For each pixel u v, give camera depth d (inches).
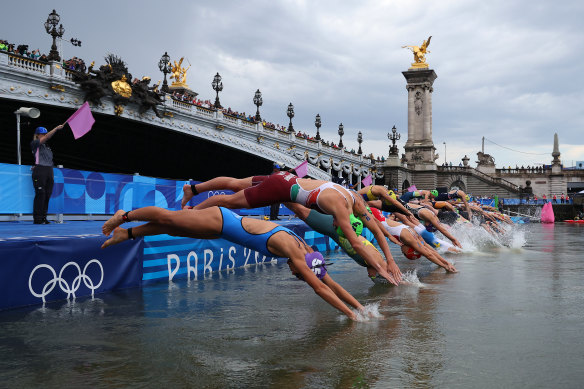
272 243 237.6
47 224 486.6
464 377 151.3
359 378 150.8
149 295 302.4
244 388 143.3
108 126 1624.0
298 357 172.7
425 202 641.0
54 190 527.5
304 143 2342.5
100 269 311.7
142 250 347.3
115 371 158.7
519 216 2191.2
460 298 287.1
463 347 184.1
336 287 249.0
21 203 501.4
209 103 2004.2
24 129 1469.0
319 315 242.1
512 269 427.2
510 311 249.0
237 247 464.1
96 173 574.2
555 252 597.9
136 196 625.9
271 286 340.2
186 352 179.0
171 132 1755.7
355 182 2883.9
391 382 147.3
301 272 237.1
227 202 281.6
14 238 272.5
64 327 216.7
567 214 2452.0
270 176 277.9
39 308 259.8
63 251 286.7
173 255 376.5
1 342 192.7
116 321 229.1
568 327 214.7
